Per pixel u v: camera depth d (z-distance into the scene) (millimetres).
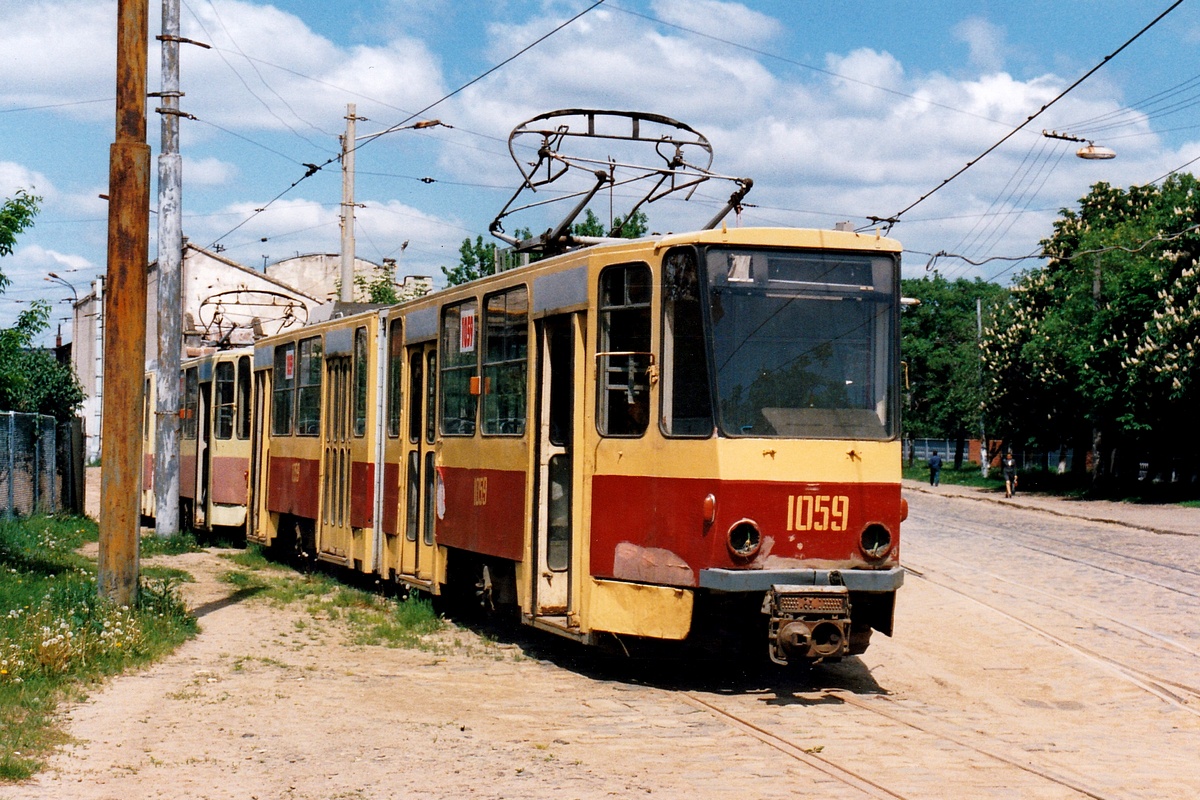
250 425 20875
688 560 9758
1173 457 43000
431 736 8188
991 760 7887
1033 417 49750
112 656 10359
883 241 10266
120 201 12195
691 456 9789
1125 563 20938
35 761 7125
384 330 15547
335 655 11508
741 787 6969
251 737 8039
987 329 52531
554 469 11211
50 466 25844
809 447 9812
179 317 21344
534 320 11422
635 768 7418
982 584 17781
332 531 16859
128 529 12406
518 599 11492
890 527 9984
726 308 9875
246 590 15992
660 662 11422
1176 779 7633
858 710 9531
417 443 14492
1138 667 11891
